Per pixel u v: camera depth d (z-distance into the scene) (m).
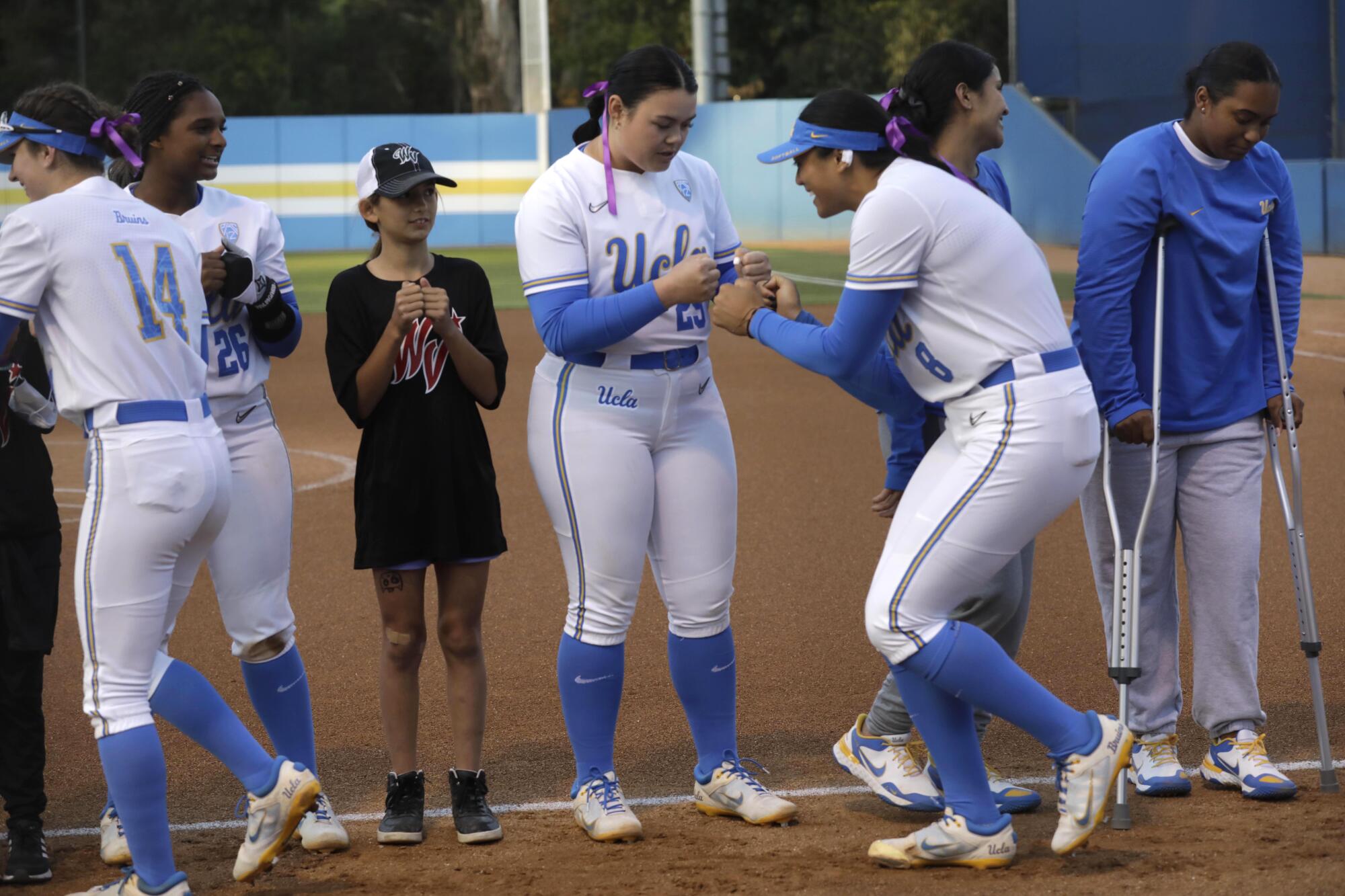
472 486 14.92
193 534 13.08
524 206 14.66
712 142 100.69
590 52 139.62
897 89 14.29
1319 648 15.15
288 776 13.02
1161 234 14.79
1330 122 95.00
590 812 14.72
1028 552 15.24
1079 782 12.96
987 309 12.92
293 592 26.00
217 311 14.49
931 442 15.12
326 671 21.33
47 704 20.09
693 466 15.02
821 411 45.66
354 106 150.75
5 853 15.07
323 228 107.25
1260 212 14.98
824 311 64.06
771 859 13.95
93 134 13.02
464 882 13.62
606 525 14.59
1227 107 14.42
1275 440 15.55
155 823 12.90
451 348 14.55
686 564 15.03
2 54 149.12
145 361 12.73
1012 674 12.97
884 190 12.96
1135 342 15.22
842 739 15.59
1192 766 16.33
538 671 21.05
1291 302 15.62
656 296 13.80
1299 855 13.29
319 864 14.30
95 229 12.68
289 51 148.12
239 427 14.76
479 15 145.88
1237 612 15.09
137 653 12.92
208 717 13.12
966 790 13.36
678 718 18.81
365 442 14.88
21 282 12.51
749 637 22.52
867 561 27.06
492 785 16.62
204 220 14.95
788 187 99.88
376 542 14.72
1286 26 94.88
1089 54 96.69
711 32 100.19
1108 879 12.98
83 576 12.80
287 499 15.08
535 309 14.46
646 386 14.64
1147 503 14.53
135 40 146.38
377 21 151.62
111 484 12.69
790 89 136.00
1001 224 13.02
